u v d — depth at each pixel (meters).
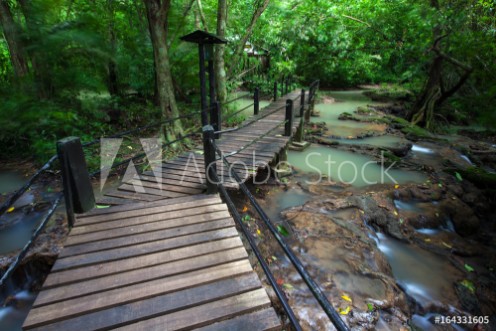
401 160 7.90
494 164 8.38
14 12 7.46
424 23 10.91
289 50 17.44
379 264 4.11
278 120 8.33
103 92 7.93
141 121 8.41
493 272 4.56
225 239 2.90
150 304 2.16
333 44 17.31
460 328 3.56
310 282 1.43
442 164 8.01
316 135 9.86
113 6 8.98
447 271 4.40
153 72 9.82
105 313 2.08
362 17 15.77
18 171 6.03
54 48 6.70
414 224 5.35
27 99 6.19
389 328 3.17
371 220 5.15
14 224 4.27
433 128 12.14
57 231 4.01
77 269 2.48
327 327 3.06
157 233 2.98
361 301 3.41
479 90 13.63
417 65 14.23
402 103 16.11
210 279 2.38
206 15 11.16
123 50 9.20
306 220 4.75
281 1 16.00
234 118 9.18
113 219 3.22
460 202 6.05
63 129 6.62
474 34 10.58
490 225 5.98
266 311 2.15
